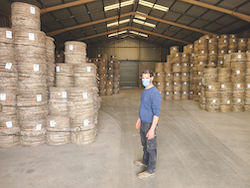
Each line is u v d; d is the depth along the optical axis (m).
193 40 18.30
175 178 2.65
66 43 4.57
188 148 3.75
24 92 3.58
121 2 11.91
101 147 3.75
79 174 2.73
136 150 3.63
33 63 3.59
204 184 2.50
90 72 4.32
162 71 11.38
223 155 3.41
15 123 3.65
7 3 7.82
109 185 2.47
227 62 7.42
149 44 23.12
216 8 10.12
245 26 11.95
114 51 23.00
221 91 7.16
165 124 5.55
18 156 3.29
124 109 8.12
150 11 13.66
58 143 3.80
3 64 3.45
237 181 2.57
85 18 12.95
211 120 5.96
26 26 3.60
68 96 3.78
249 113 6.94
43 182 2.52
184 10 11.91
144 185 2.48
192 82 10.71
